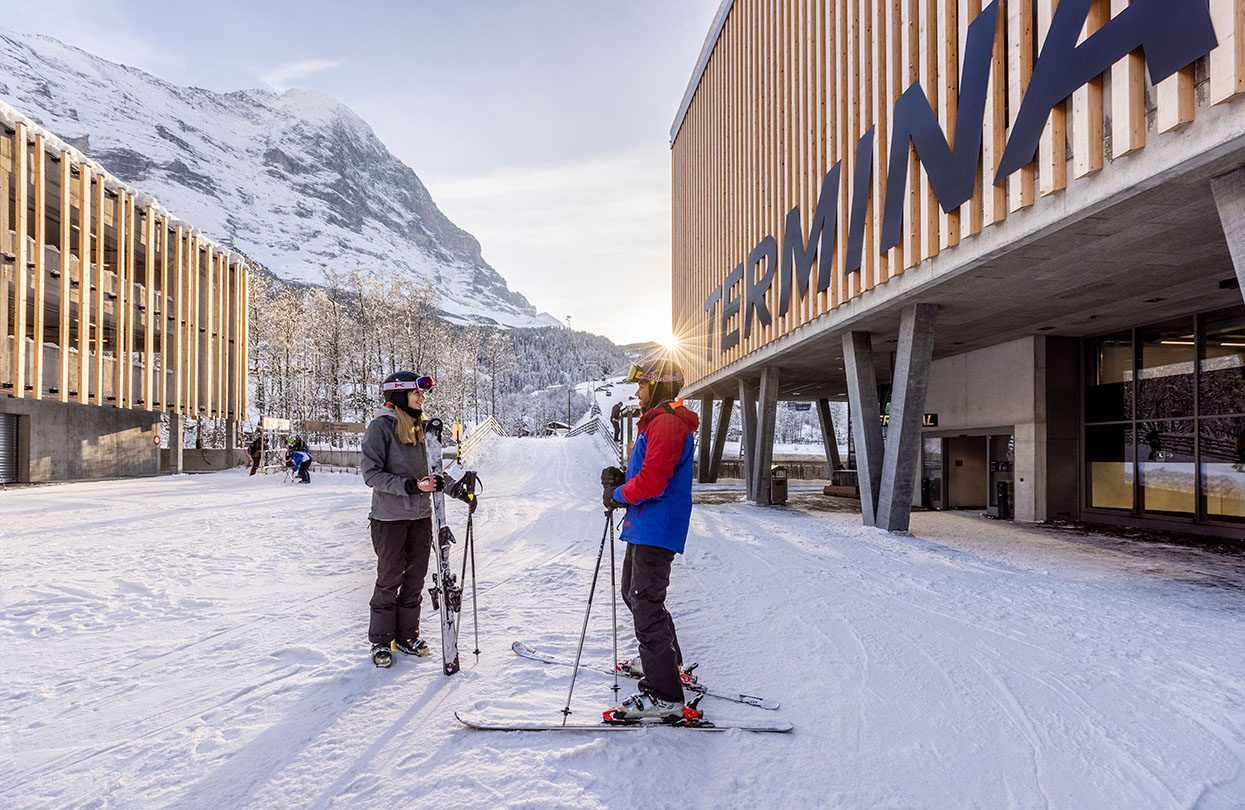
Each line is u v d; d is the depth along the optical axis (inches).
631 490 118.3
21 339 684.7
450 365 2576.3
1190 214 248.2
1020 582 277.4
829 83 470.0
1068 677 154.9
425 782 96.8
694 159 963.3
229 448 1201.4
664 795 94.7
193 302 1038.4
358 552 307.4
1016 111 273.1
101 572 247.4
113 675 141.6
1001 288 371.2
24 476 784.9
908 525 448.8
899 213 366.3
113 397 840.3
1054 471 538.9
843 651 169.8
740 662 158.2
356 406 2022.6
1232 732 124.6
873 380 488.4
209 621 185.3
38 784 96.0
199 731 113.7
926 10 337.1
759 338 647.1
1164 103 200.8
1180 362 459.5
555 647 163.3
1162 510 474.0
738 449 1656.0
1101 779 105.3
